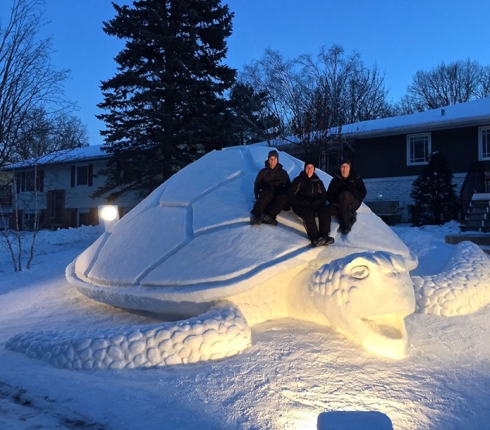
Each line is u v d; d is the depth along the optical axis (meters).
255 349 4.38
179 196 6.20
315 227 5.23
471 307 5.53
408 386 3.81
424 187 16.53
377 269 4.45
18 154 18.91
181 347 4.21
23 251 13.95
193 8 21.39
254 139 22.89
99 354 4.20
